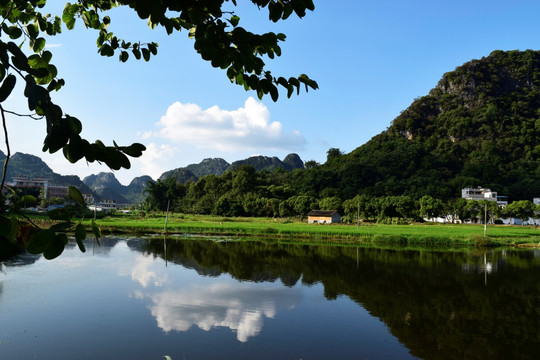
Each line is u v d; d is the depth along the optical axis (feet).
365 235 160.86
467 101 512.63
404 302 56.95
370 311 51.85
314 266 87.45
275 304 54.08
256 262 91.76
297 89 7.30
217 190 348.18
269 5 6.48
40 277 63.82
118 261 84.74
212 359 34.81
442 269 85.66
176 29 8.09
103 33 9.26
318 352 37.42
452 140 473.26
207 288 62.54
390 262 95.25
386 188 359.46
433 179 383.24
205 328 42.96
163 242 131.44
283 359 35.45
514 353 38.55
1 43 4.47
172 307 50.49
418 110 531.09
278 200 298.76
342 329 44.21
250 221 266.57
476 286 68.44
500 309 53.88
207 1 5.94
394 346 39.63
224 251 111.45
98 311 46.98
